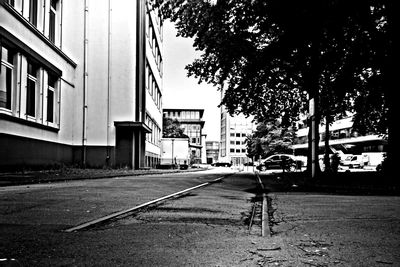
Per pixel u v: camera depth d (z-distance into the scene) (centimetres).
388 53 1694
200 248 497
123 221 678
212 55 2431
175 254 467
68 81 2977
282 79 2580
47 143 2520
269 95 2969
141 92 3534
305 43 1806
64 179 1652
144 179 1886
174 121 10919
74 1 3200
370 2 1652
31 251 468
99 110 3189
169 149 5188
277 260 445
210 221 693
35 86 2397
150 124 4606
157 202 950
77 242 518
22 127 2134
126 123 3152
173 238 552
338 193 1259
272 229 624
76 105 3164
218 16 2033
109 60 3216
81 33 3195
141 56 3528
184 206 885
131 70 3225
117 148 3197
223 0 1966
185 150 5194
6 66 2014
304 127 10275
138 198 1012
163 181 1736
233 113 2930
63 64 2856
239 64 2477
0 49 1895
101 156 3167
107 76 3212
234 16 2028
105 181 1673
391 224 671
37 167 2347
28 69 2289
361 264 432
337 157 2822
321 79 1889
